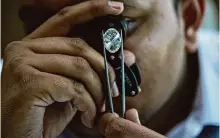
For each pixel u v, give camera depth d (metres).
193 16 1.17
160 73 1.04
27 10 0.96
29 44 0.78
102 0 0.78
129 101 1.02
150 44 0.98
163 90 1.08
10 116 0.76
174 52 1.07
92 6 0.78
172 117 1.16
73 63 0.75
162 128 1.16
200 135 1.21
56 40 0.77
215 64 1.31
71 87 0.75
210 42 1.39
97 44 0.79
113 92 0.78
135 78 0.79
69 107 0.83
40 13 0.94
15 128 0.76
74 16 0.80
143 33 0.96
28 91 0.75
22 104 0.75
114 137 0.73
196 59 1.23
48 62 0.75
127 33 0.94
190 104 1.20
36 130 0.77
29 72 0.75
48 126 0.83
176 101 1.16
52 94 0.75
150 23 0.96
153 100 1.06
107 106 0.76
